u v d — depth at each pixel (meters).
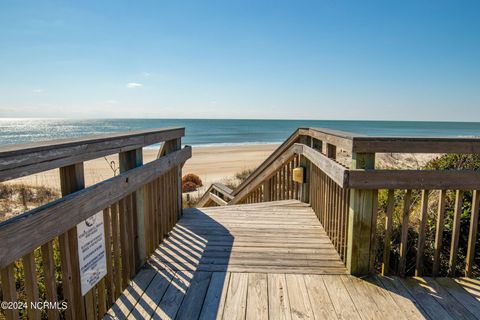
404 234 2.32
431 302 2.04
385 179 2.17
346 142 2.25
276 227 3.49
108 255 1.93
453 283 2.27
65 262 1.49
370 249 2.37
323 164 2.78
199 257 2.70
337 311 1.94
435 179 2.19
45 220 1.28
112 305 1.98
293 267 2.53
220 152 27.61
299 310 1.95
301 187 4.52
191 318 1.88
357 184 2.17
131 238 2.28
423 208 2.30
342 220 2.65
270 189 5.21
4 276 1.15
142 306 1.99
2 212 6.19
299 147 4.13
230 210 4.17
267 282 2.29
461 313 1.92
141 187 2.43
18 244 1.14
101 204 1.72
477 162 3.58
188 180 11.73
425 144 2.12
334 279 2.33
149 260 2.63
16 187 8.57
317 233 3.32
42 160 1.27
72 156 1.48
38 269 2.32
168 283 2.27
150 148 27.98
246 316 1.89
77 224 1.55
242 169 17.20
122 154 2.16
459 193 2.27
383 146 2.12
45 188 8.73
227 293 2.14
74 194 1.50
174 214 3.54
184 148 3.71
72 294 1.56
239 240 3.10
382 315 1.90
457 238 2.33
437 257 2.35
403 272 2.37
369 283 2.28
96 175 11.27
